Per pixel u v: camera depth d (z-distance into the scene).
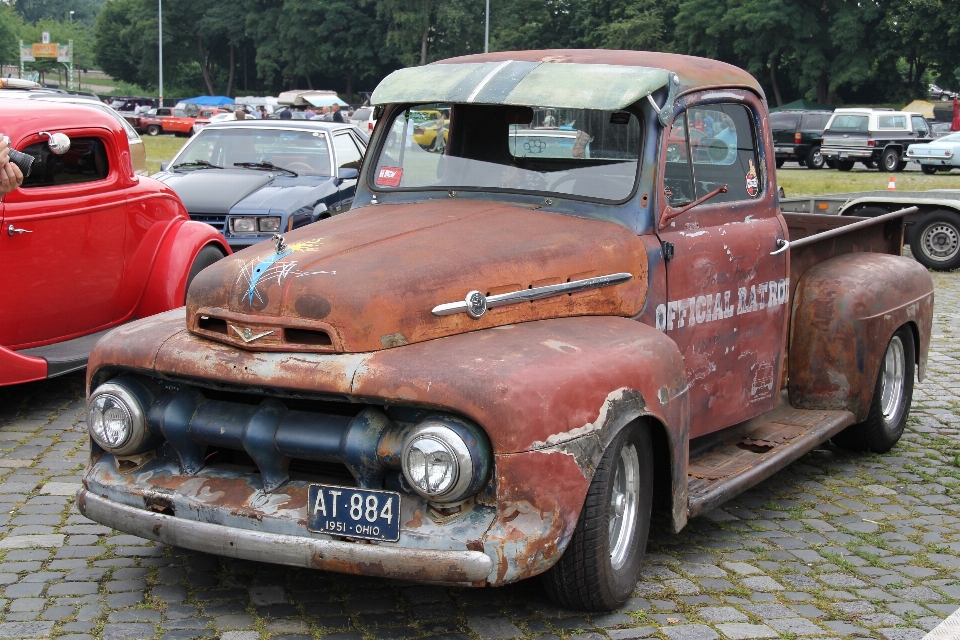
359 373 3.38
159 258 7.42
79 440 6.11
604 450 3.52
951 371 8.41
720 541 4.70
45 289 6.50
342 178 11.41
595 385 3.52
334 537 3.44
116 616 3.78
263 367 3.50
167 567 4.25
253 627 3.70
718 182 4.79
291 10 90.81
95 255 6.85
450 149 4.73
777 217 5.20
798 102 62.38
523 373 3.37
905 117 35.31
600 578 3.64
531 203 4.45
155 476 3.82
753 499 5.33
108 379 3.94
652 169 4.30
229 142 11.98
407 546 3.34
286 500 3.56
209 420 3.68
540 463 3.31
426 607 3.89
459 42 85.81
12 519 4.79
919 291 6.11
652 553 4.51
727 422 4.88
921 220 14.02
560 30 75.50
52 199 6.48
